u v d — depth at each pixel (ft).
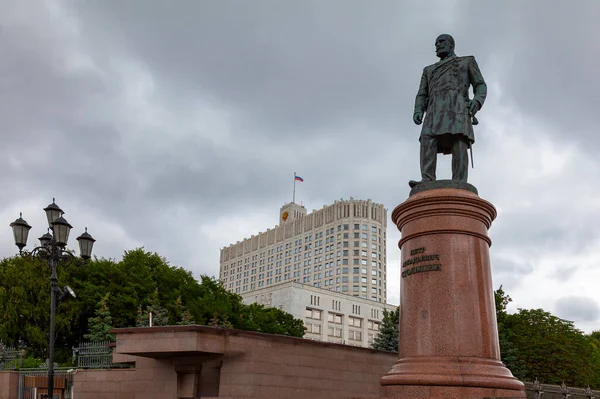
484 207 31.17
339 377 45.50
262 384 40.32
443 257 29.81
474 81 35.76
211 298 163.43
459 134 34.14
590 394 47.34
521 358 127.85
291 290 370.53
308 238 567.59
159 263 163.94
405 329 29.96
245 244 639.76
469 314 28.68
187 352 38.93
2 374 60.29
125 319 141.18
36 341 126.62
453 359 27.66
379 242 542.98
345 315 393.91
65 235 51.85
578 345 141.59
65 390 58.80
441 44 36.88
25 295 131.13
